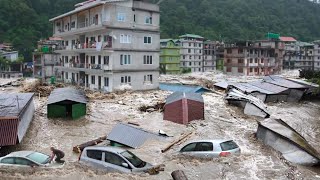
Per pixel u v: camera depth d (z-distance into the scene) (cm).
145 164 1712
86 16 5400
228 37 14638
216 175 1700
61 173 1625
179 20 14650
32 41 11088
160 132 2483
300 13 19100
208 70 11588
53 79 6269
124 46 4859
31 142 2412
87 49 5122
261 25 16362
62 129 2819
